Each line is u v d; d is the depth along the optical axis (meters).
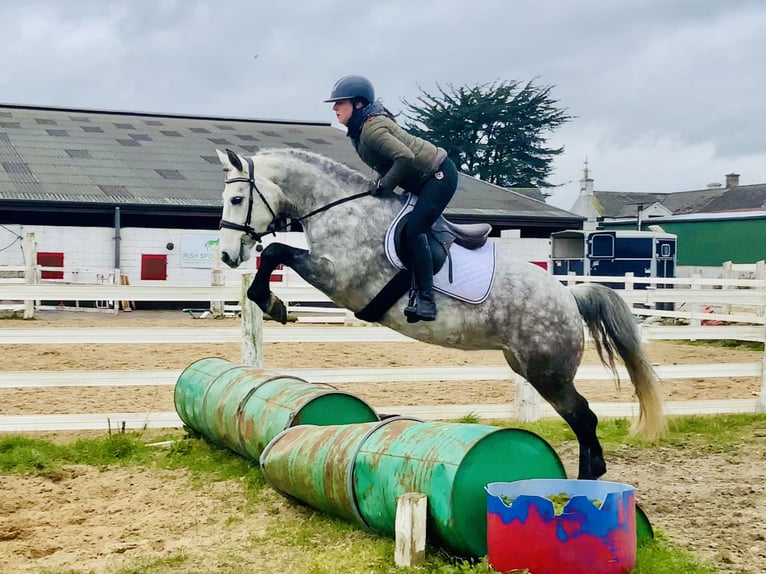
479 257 6.09
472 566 4.37
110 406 8.98
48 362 12.40
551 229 28.77
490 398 10.20
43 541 5.07
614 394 10.88
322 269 5.94
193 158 28.89
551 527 4.04
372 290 5.94
